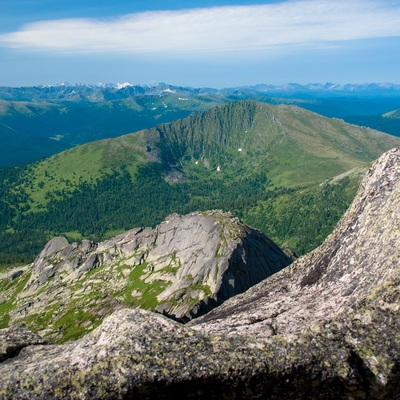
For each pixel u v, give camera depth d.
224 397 15.92
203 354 16.41
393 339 16.00
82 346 17.42
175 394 15.74
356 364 16.08
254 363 16.16
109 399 15.28
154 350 16.38
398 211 21.58
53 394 15.37
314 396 15.88
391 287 17.19
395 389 15.45
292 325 20.53
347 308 17.53
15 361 19.11
